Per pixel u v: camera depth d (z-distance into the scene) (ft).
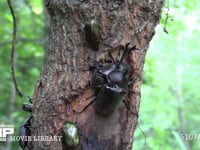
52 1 2.45
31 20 7.32
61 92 2.42
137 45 2.46
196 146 7.03
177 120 6.64
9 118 7.18
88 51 2.42
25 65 8.06
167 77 6.57
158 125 5.78
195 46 6.51
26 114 7.57
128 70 2.44
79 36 2.42
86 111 2.43
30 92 7.55
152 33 2.50
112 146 2.46
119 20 2.42
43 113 2.43
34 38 6.88
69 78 2.42
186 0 4.21
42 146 2.43
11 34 7.00
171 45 6.26
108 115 2.44
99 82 2.40
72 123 2.41
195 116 7.06
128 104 2.49
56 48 2.45
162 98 6.36
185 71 6.75
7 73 7.66
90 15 2.41
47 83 2.44
